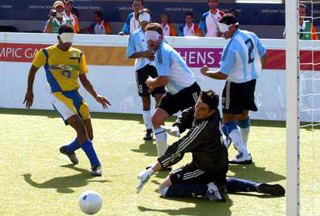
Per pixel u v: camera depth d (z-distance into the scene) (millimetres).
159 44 8734
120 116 13492
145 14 11344
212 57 13500
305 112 12945
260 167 9219
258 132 11922
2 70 14242
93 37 13852
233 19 9219
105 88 13891
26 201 7273
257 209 7043
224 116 9492
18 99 14211
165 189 7512
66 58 8898
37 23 18891
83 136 8688
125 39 13766
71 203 7211
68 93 8898
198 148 7250
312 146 10586
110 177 8484
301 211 7023
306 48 12836
